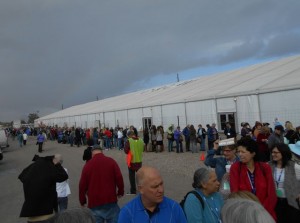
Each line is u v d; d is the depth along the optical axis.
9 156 31.12
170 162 18.88
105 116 49.97
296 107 22.50
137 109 40.78
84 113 59.50
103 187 6.20
